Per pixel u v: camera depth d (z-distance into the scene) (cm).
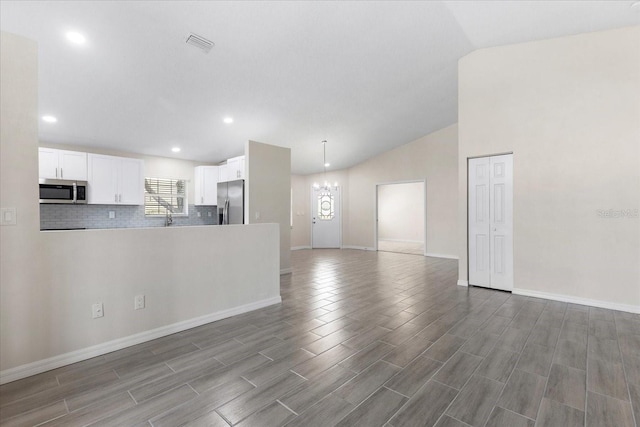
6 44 190
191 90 402
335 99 491
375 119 595
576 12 308
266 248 346
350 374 198
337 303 354
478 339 252
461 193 433
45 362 201
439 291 406
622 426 149
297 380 191
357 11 303
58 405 165
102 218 566
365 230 882
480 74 408
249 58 354
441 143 714
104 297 228
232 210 549
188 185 689
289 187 539
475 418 155
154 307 255
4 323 188
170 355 225
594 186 338
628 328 275
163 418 155
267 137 604
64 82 349
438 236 724
